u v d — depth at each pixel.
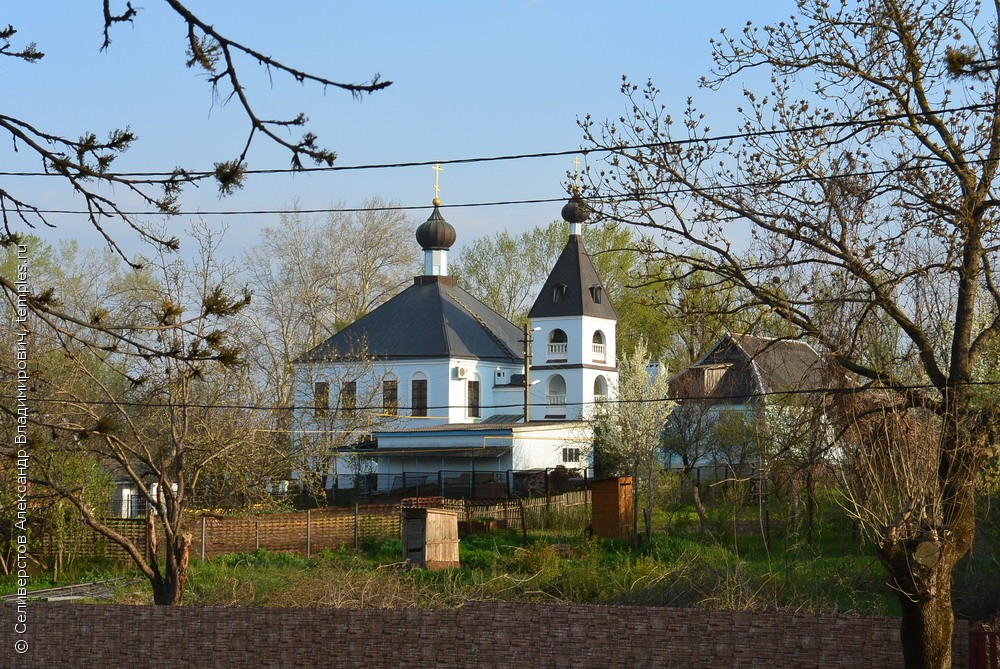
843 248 19.09
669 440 56.94
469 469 68.62
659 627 19.77
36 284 42.16
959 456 16.42
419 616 20.73
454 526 37.75
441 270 83.38
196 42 8.29
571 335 76.69
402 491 61.22
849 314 18.89
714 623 19.53
